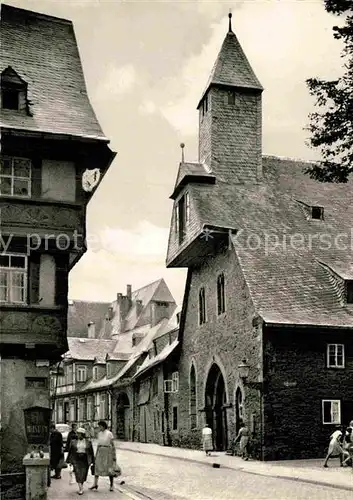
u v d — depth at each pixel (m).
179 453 35.22
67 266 20.34
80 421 72.50
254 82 37.84
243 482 21.06
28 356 19.69
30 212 20.12
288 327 29.31
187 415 39.69
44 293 19.98
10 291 19.75
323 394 29.67
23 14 23.61
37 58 22.88
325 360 30.00
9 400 19.28
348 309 31.08
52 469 22.75
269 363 29.28
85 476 18.25
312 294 31.45
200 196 35.25
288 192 37.22
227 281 33.94
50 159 20.64
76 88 22.61
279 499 16.75
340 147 16.44
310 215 36.06
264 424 28.77
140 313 77.12
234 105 37.56
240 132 37.38
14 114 20.73
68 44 23.86
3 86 20.98
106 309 93.38
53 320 19.94
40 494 16.05
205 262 37.72
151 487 20.11
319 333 30.09
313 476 21.88
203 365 37.09
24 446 19.12
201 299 38.34
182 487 19.97
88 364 76.19
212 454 33.56
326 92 16.45
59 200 20.45
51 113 21.30
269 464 27.05
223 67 37.78
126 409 59.75
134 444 48.06
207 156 37.44
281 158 39.19
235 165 36.94
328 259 33.72
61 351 19.94
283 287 31.48
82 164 20.91
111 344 79.06
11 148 20.22
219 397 35.97
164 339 49.22
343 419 29.70
